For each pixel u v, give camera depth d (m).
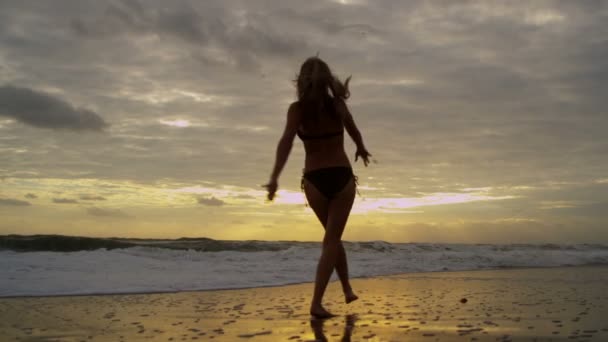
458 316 4.00
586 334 3.18
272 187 3.75
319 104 4.02
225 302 5.18
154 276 7.42
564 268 11.38
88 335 3.38
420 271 10.27
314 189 4.08
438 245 15.88
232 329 3.52
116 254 9.35
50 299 5.37
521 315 4.01
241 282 7.23
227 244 14.16
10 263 7.60
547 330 3.32
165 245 13.64
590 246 19.11
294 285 7.13
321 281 4.06
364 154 4.48
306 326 3.59
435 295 5.69
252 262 9.74
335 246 4.07
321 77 4.05
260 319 3.98
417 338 3.08
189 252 10.62
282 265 9.31
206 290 6.41
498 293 5.83
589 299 5.14
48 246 12.62
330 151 4.09
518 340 3.00
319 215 4.19
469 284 7.11
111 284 6.51
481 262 12.12
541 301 4.99
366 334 3.24
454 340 3.01
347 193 4.08
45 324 3.83
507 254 13.95
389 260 11.77
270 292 6.21
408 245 15.39
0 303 5.02
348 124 4.31
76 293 5.83
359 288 6.61
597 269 10.95
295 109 4.01
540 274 9.26
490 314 4.09
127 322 3.89
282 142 3.89
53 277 6.77
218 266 8.91
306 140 4.13
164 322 3.88
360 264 10.78
